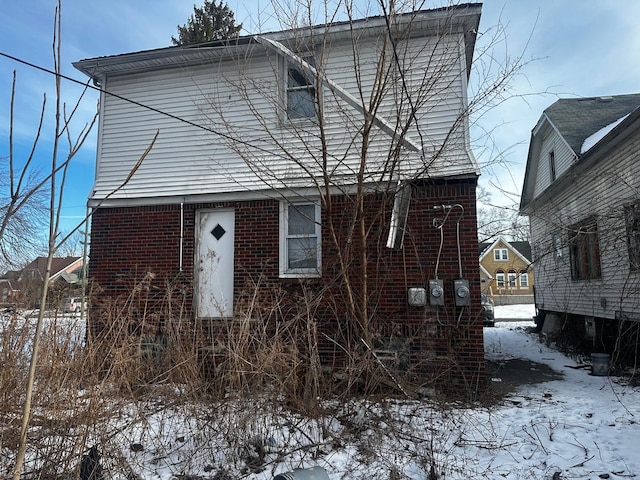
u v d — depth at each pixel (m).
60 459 3.86
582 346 13.06
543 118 16.83
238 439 4.68
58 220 2.79
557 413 6.40
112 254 9.10
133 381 4.78
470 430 5.47
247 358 4.93
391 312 7.43
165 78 9.49
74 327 4.66
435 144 7.67
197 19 20.98
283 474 3.41
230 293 8.63
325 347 7.09
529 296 35.66
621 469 4.45
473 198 7.54
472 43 7.89
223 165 8.90
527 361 11.15
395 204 7.23
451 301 7.39
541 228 17.56
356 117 7.99
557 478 4.25
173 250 8.85
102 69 9.51
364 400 4.97
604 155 11.48
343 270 5.66
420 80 7.41
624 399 7.23
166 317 6.23
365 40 7.99
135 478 4.16
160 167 9.20
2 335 4.06
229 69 9.16
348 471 4.29
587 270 13.20
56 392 3.98
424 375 6.70
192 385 4.91
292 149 8.43
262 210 8.60
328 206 5.62
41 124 2.76
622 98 17.19
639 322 8.57
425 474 4.31
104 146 9.57
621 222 8.86
